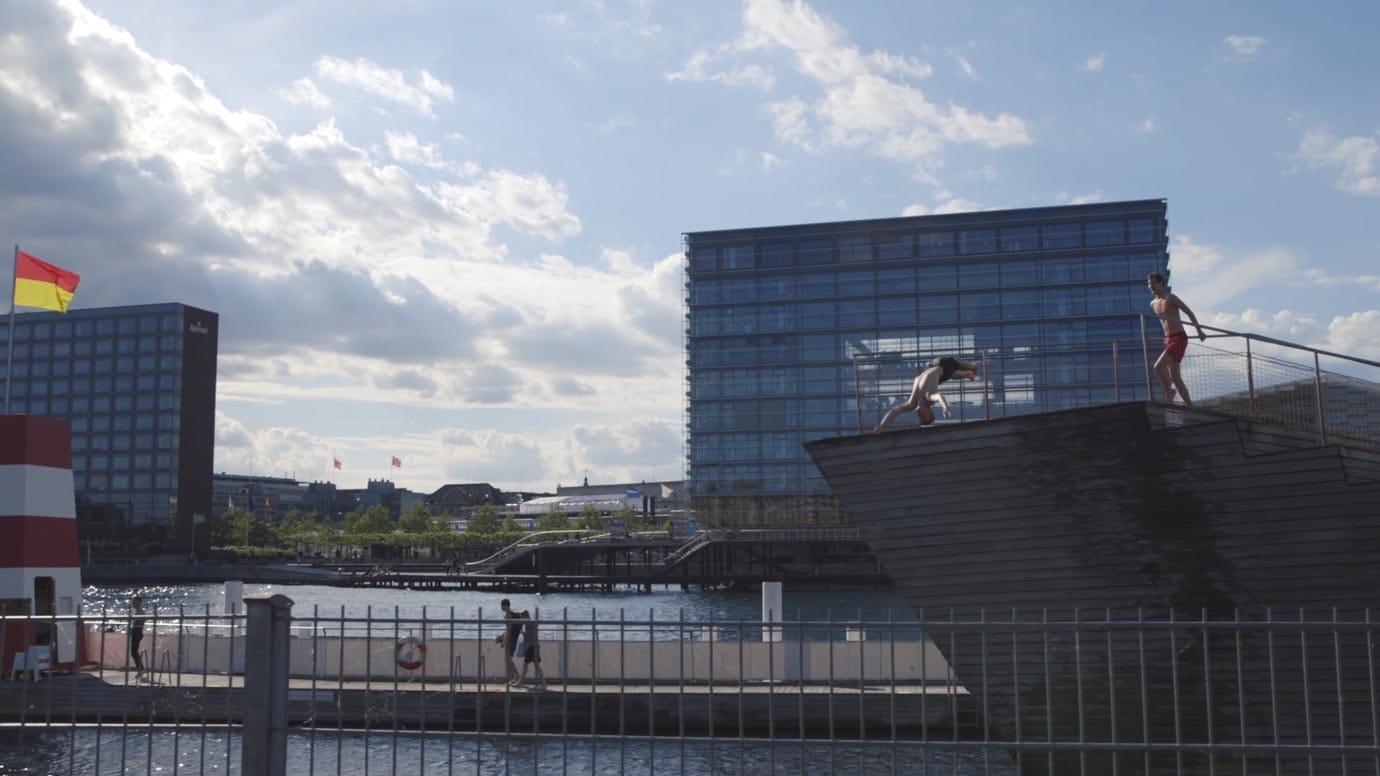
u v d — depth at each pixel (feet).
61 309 111.75
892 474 55.16
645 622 39.58
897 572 55.26
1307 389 53.62
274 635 39.17
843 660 82.02
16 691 81.25
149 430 569.23
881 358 62.85
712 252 412.36
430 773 71.82
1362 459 48.57
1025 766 53.26
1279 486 48.96
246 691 38.93
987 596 53.62
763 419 403.75
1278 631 49.65
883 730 77.92
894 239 395.55
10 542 87.51
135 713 81.30
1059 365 372.99
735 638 106.42
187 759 72.84
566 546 419.74
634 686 81.66
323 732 40.83
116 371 574.15
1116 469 51.03
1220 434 49.57
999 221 386.52
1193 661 50.62
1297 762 49.16
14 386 579.89
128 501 566.77
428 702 80.48
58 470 91.76
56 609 85.87
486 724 80.38
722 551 418.72
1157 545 50.83
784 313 404.36
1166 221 372.99
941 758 74.23
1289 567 49.08
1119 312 371.76
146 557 558.56
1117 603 51.70
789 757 75.61
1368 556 47.91
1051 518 52.29
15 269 108.88
